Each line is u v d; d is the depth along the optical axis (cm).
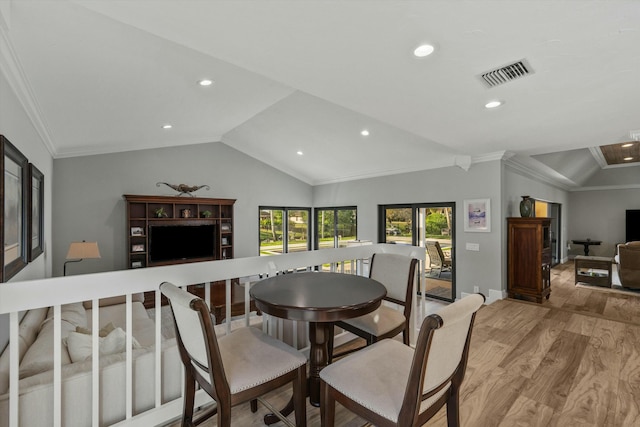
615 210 904
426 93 256
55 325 135
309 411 190
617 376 233
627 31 168
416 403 108
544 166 598
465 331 130
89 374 152
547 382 225
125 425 158
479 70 216
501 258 487
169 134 531
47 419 141
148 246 549
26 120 259
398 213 641
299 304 152
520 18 157
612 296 539
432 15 155
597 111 296
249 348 159
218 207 654
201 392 188
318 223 830
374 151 573
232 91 354
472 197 518
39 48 192
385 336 208
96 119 358
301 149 637
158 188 586
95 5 145
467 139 403
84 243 409
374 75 224
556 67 210
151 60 242
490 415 189
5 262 185
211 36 174
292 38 176
